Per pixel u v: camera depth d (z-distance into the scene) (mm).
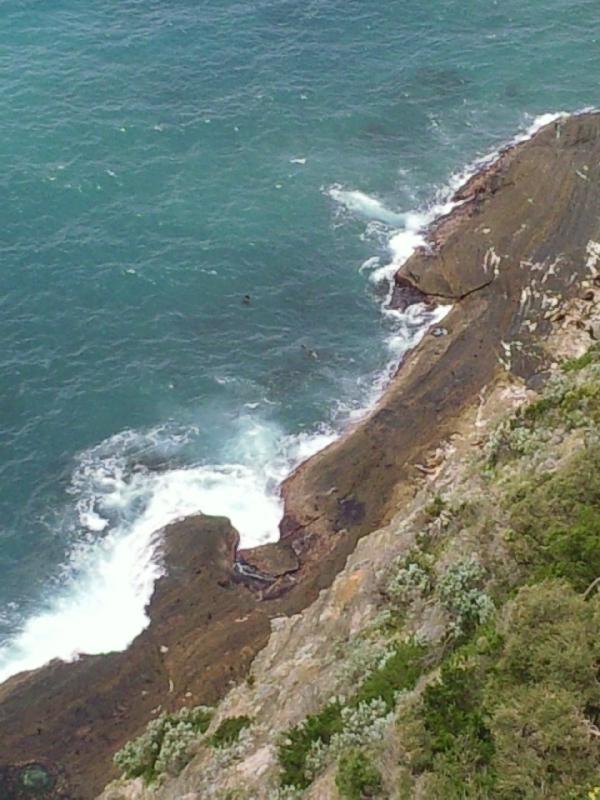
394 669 28266
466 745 22031
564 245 69312
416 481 56000
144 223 74938
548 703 21359
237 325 67812
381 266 72125
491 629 25625
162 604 51438
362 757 24406
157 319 67875
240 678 46969
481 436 47906
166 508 56406
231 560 53438
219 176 79625
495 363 62469
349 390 63562
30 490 57312
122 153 80812
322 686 31766
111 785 37844
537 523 29141
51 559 53844
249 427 61125
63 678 48281
